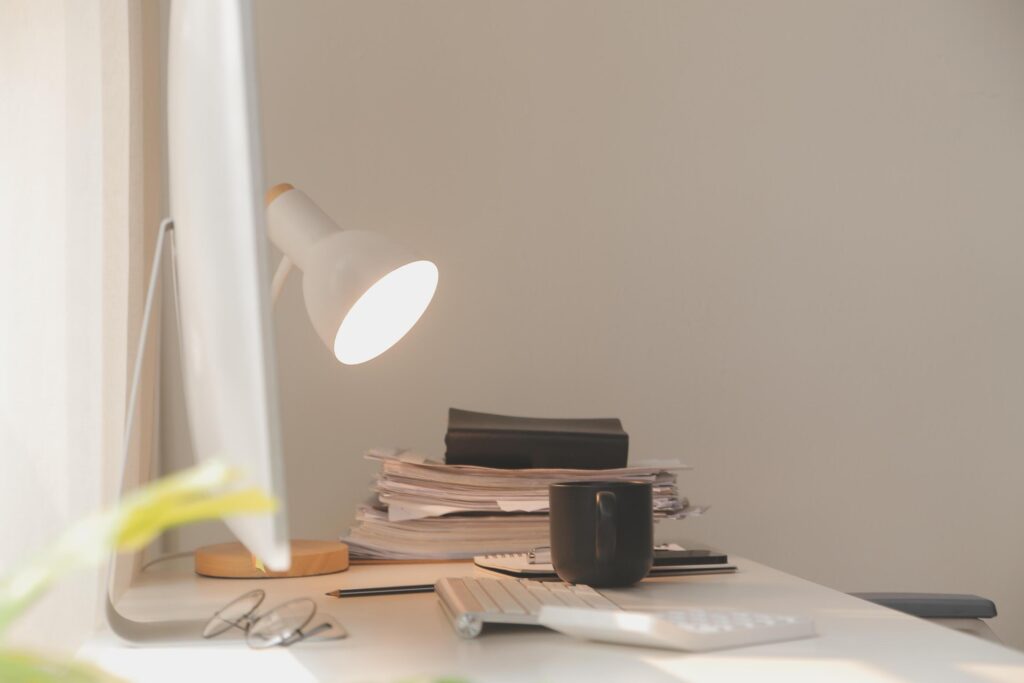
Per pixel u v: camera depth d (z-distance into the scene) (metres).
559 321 1.71
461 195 1.70
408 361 1.65
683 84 1.79
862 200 1.84
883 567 1.79
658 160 1.77
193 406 0.71
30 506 0.82
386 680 0.61
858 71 1.85
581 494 0.94
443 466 1.18
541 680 0.60
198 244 0.57
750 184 1.80
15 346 0.82
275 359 0.47
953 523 1.82
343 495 1.61
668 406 1.74
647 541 0.95
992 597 1.82
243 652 0.70
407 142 1.68
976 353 1.85
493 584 0.89
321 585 1.04
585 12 1.76
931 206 1.86
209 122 0.52
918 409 1.82
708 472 1.75
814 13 1.85
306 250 0.99
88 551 0.19
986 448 1.84
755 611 0.83
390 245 0.99
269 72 1.64
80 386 0.90
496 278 1.70
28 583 0.19
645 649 0.68
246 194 0.48
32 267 0.85
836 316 1.81
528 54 1.73
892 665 0.62
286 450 1.60
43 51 0.88
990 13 1.89
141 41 1.10
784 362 1.79
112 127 1.00
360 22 1.67
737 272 1.78
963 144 1.88
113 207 0.99
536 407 1.69
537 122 1.73
